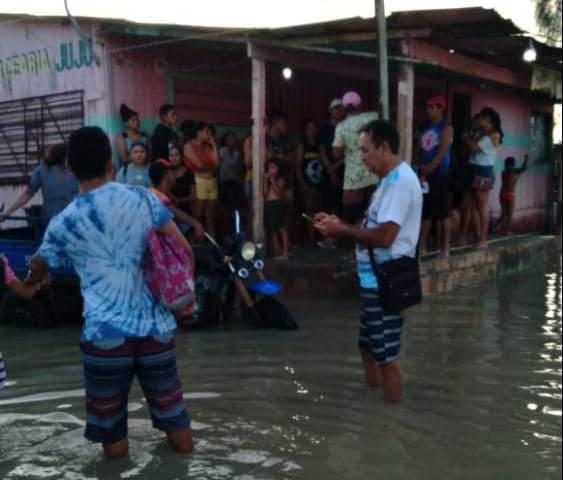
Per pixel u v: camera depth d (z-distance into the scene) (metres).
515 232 14.43
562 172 14.70
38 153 11.05
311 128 10.62
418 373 5.64
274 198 9.30
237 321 7.44
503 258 10.81
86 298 3.85
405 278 4.70
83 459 3.99
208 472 3.83
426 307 8.19
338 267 8.70
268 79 11.84
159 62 10.58
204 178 9.55
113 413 3.90
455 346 6.48
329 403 4.95
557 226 14.43
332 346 6.43
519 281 10.22
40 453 4.07
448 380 5.47
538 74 11.41
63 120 10.65
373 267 4.71
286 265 8.91
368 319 4.86
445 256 9.35
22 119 11.19
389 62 9.94
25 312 7.30
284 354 6.17
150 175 7.08
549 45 9.96
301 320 7.43
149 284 3.89
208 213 9.67
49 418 4.66
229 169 10.33
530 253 11.77
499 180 14.04
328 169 10.00
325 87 12.91
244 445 4.20
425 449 4.16
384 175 4.77
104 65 9.99
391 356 4.88
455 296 8.91
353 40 8.55
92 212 3.77
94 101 10.19
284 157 10.27
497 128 10.32
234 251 7.21
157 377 3.95
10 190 11.55
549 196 14.92
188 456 4.03
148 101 10.52
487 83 12.86
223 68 11.48
